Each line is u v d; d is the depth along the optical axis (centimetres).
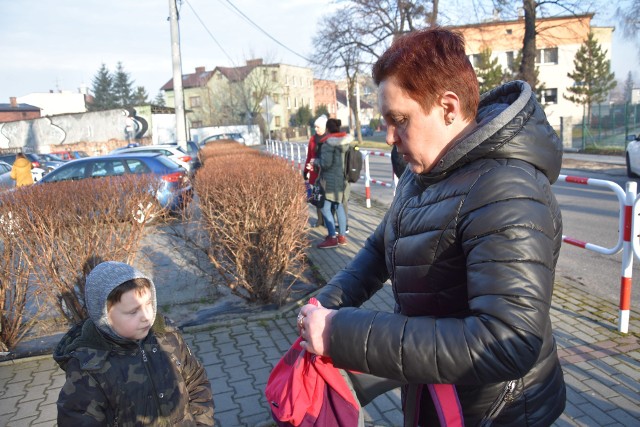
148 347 203
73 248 440
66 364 192
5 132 4059
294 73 7312
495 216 110
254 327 460
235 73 5750
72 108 7700
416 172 131
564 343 386
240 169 539
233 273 503
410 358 106
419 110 120
